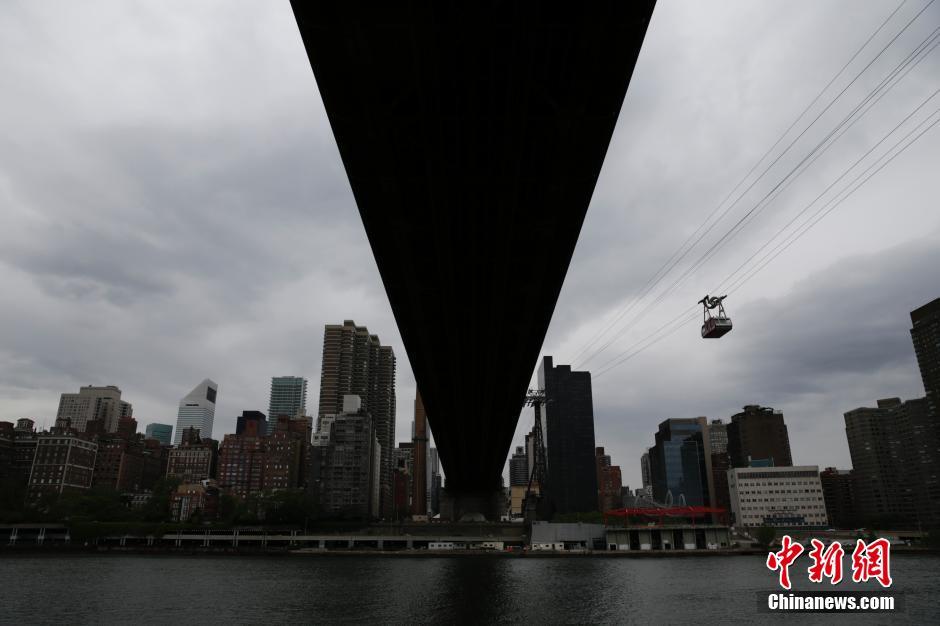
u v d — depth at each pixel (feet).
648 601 241.55
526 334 224.74
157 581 318.04
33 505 652.48
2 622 204.44
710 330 175.83
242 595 261.85
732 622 199.41
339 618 205.05
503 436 423.23
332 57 100.78
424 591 271.90
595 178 130.52
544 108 111.86
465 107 111.45
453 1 91.35
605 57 100.58
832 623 198.08
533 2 91.04
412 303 197.98
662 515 559.79
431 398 328.90
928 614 215.10
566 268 173.68
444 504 607.78
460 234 152.35
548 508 605.73
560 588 281.54
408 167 128.67
